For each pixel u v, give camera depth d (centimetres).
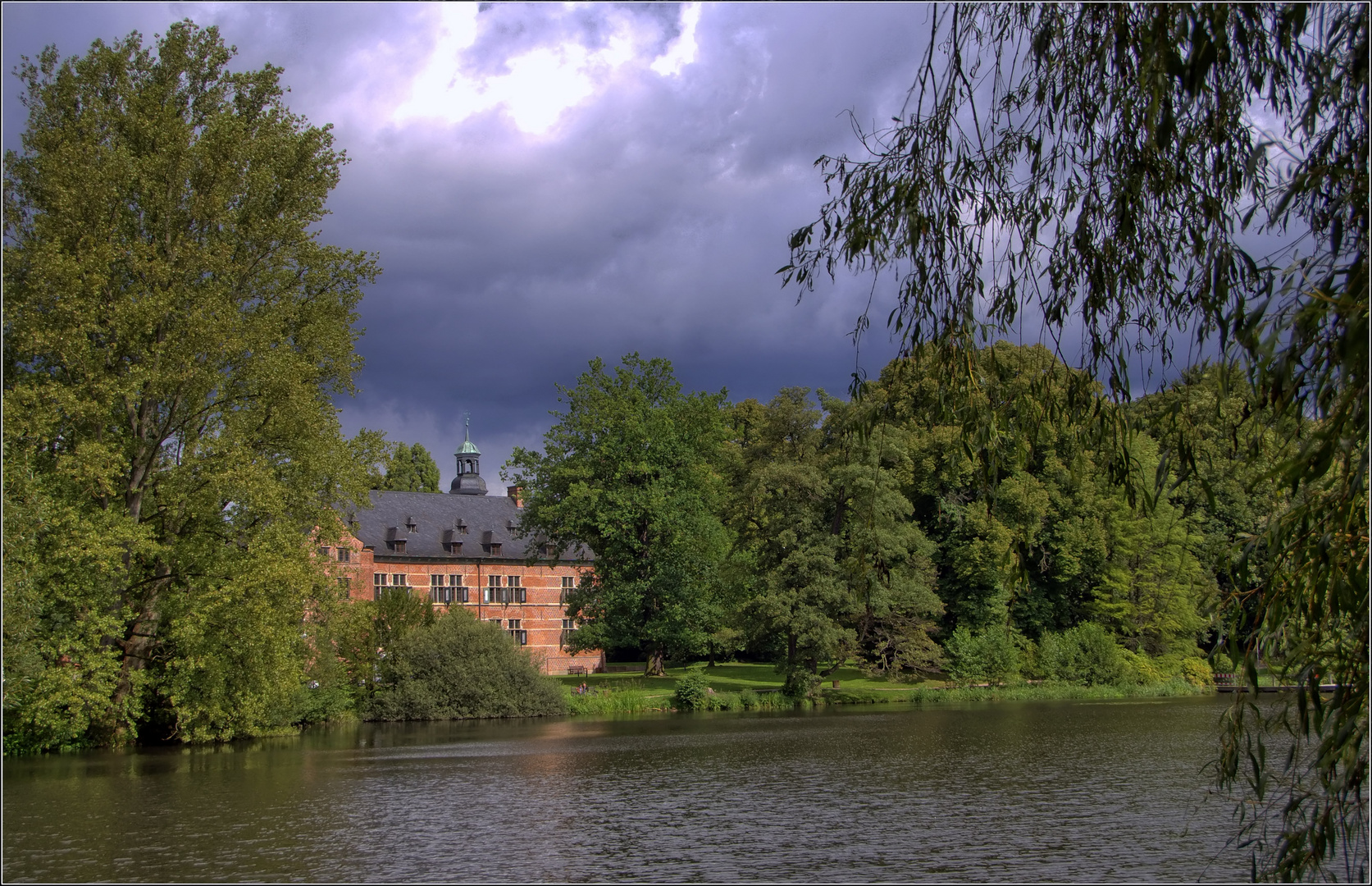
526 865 1580
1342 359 657
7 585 2442
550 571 8762
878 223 847
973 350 883
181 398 3123
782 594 5084
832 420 5175
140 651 3288
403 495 8681
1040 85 830
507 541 8738
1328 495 764
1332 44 696
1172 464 862
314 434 3309
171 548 3155
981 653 5784
